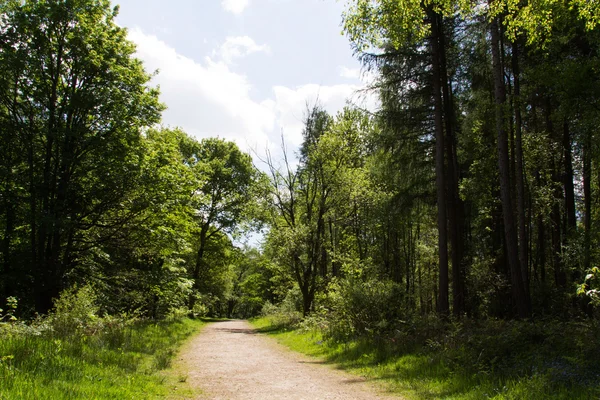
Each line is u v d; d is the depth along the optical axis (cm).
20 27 1666
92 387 568
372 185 2241
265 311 3850
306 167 2436
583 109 1179
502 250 1800
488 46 1400
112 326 1193
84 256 1942
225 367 1048
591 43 1170
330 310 1769
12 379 500
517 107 1275
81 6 1784
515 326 891
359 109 1528
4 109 1772
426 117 1505
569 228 1502
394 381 822
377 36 800
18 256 1703
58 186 1747
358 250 2608
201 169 3531
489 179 1677
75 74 1806
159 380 773
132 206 1842
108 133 1830
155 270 2028
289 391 763
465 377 733
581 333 775
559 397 557
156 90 1997
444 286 1369
